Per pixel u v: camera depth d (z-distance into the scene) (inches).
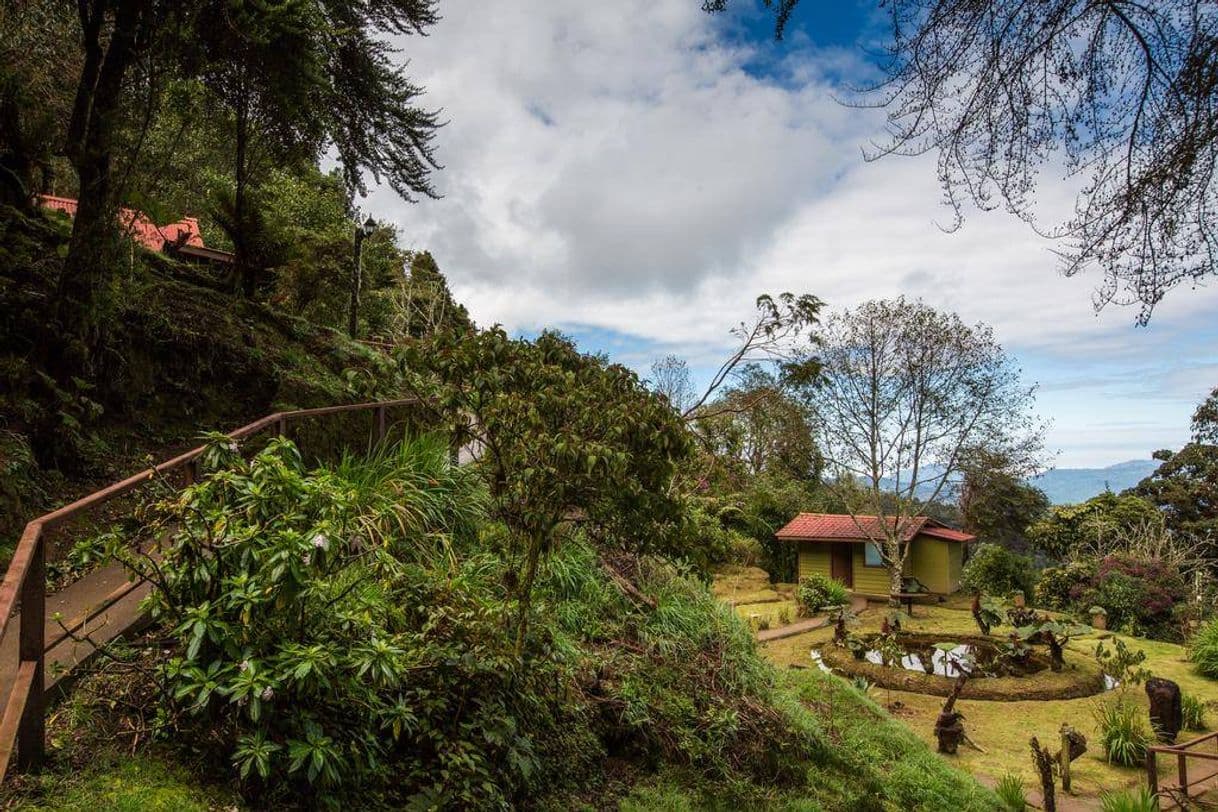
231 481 125.0
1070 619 619.8
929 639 694.5
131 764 108.0
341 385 372.5
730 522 1026.1
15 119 346.9
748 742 230.8
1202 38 101.3
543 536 166.4
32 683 103.1
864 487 1093.8
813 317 374.3
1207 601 818.8
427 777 136.3
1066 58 113.3
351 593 148.8
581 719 188.9
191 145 486.3
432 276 1025.5
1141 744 421.7
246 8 288.2
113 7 281.9
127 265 306.3
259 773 109.4
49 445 243.9
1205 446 1245.1
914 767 301.7
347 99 426.9
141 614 142.9
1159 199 105.7
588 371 173.6
